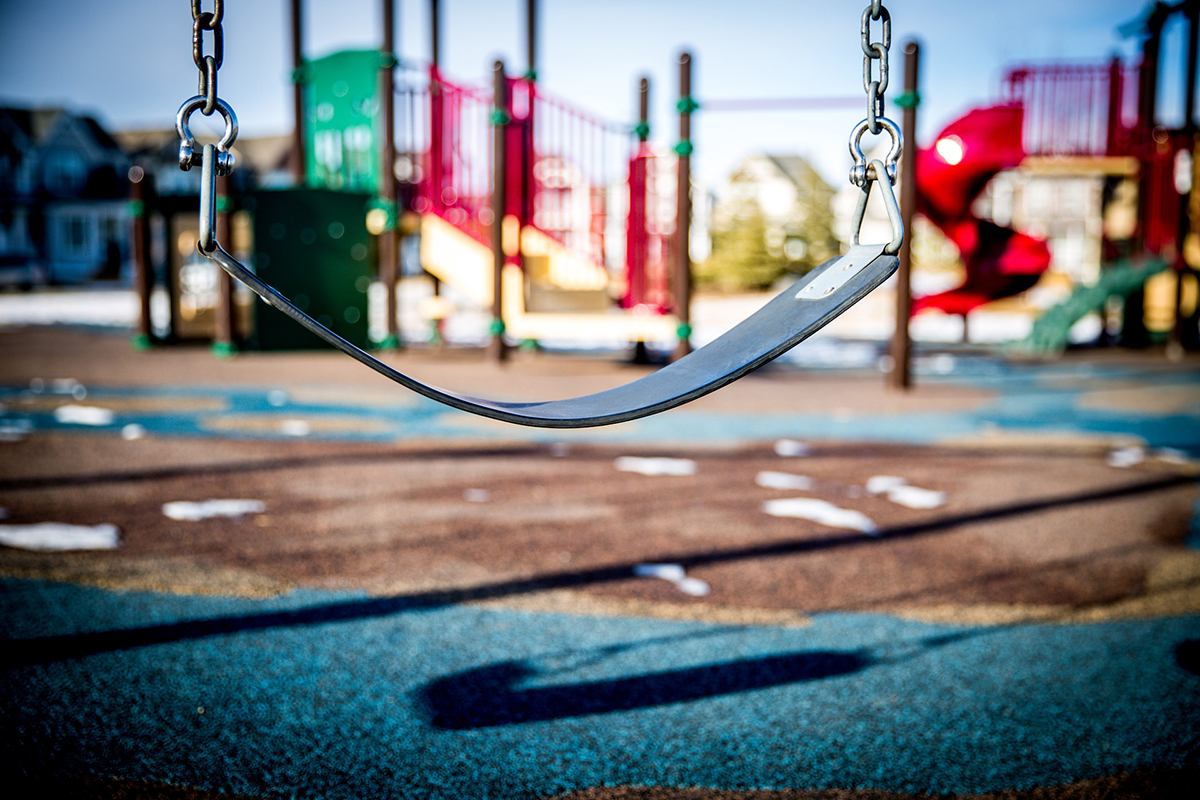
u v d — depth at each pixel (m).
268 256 9.91
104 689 2.21
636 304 10.07
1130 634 2.67
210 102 1.45
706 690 2.27
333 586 2.98
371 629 2.63
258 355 10.19
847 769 1.92
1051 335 12.02
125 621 2.65
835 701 2.22
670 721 2.12
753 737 2.05
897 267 1.72
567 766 1.91
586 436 5.94
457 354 10.55
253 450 5.20
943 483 4.64
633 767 1.91
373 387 7.84
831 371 9.74
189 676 2.29
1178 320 11.60
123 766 1.87
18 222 37.06
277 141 43.88
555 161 10.00
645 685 2.30
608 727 2.08
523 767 1.90
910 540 3.62
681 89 8.29
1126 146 12.27
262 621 2.67
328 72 10.49
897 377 8.14
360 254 10.16
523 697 2.22
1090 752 2.00
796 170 53.78
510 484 4.51
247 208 9.85
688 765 1.92
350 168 10.52
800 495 4.35
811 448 5.57
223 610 2.75
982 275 11.91
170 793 1.77
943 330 16.50
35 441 5.31
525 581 3.06
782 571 3.21
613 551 3.42
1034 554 3.44
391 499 4.16
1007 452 5.47
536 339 11.22
